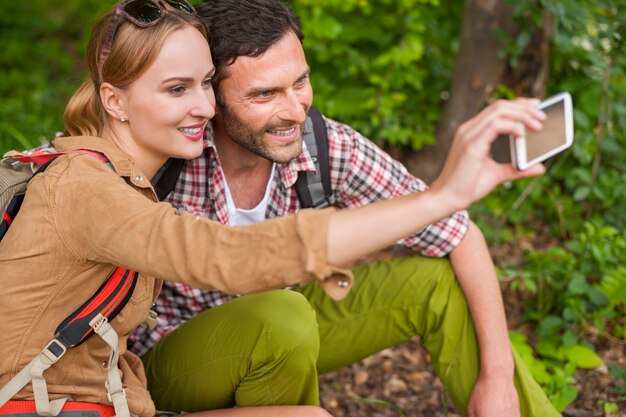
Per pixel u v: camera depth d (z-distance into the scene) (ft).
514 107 4.42
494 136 4.40
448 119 13.50
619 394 9.31
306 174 7.23
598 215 12.66
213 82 6.52
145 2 5.64
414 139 13.65
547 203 13.29
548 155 4.59
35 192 5.39
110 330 5.67
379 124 13.93
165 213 4.76
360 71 14.08
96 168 5.34
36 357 5.59
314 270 4.46
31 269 5.39
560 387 8.95
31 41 20.24
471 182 4.39
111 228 4.86
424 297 7.60
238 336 6.86
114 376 5.93
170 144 5.91
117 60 5.66
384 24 13.76
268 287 4.58
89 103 6.09
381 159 7.49
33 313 5.49
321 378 9.89
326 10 13.84
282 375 6.83
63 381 5.79
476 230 7.68
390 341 7.89
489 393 7.41
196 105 5.84
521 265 11.94
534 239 12.71
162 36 5.62
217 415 6.86
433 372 10.00
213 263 4.54
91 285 5.57
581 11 11.64
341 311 7.80
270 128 6.57
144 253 4.69
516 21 12.40
